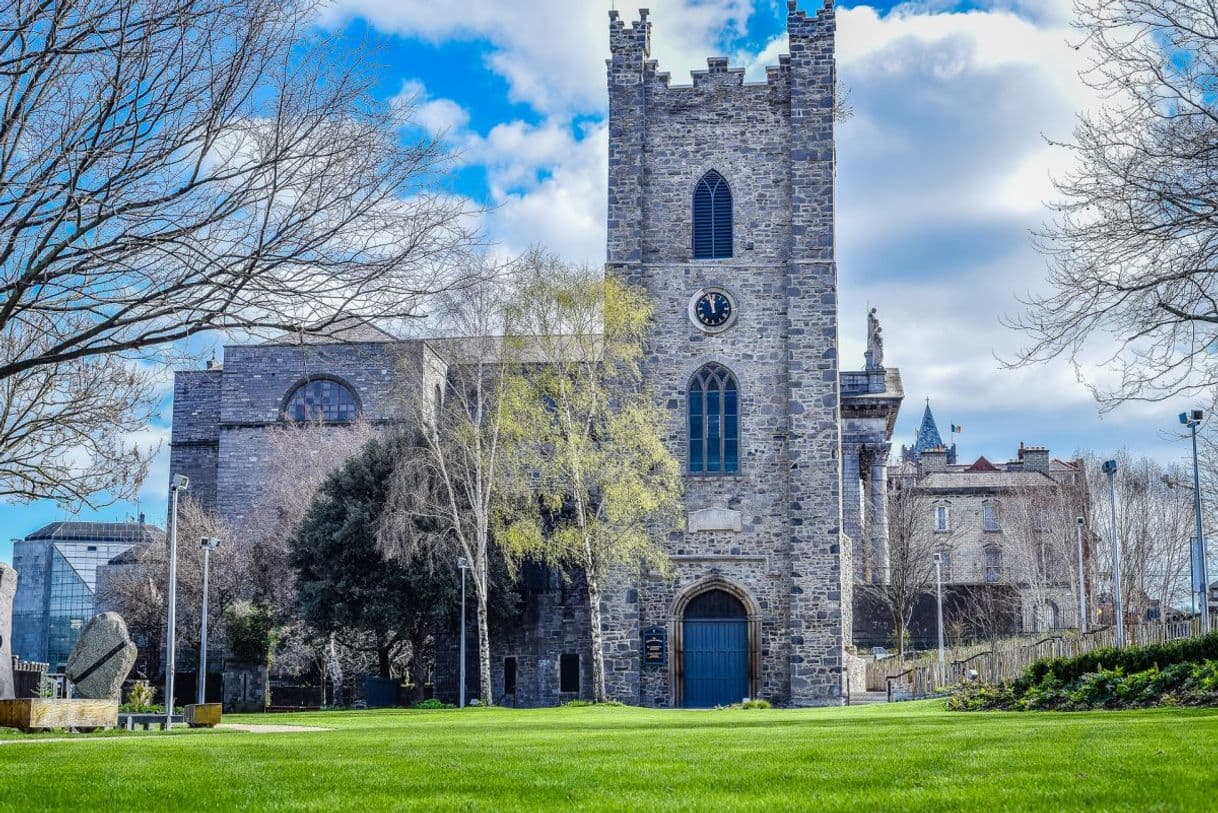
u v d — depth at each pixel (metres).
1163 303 18.59
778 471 49.28
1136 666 27.16
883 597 69.19
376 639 56.56
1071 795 9.12
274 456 63.59
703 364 49.97
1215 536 58.09
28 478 23.27
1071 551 74.44
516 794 10.40
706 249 50.78
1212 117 18.06
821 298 49.62
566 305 47.88
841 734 18.50
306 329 13.07
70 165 12.63
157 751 16.80
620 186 50.84
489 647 54.44
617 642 48.44
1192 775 9.95
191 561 59.44
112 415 22.98
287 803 9.96
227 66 12.91
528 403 48.16
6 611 28.67
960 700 33.75
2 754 16.14
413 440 53.47
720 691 48.62
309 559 53.88
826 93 50.66
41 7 12.23
